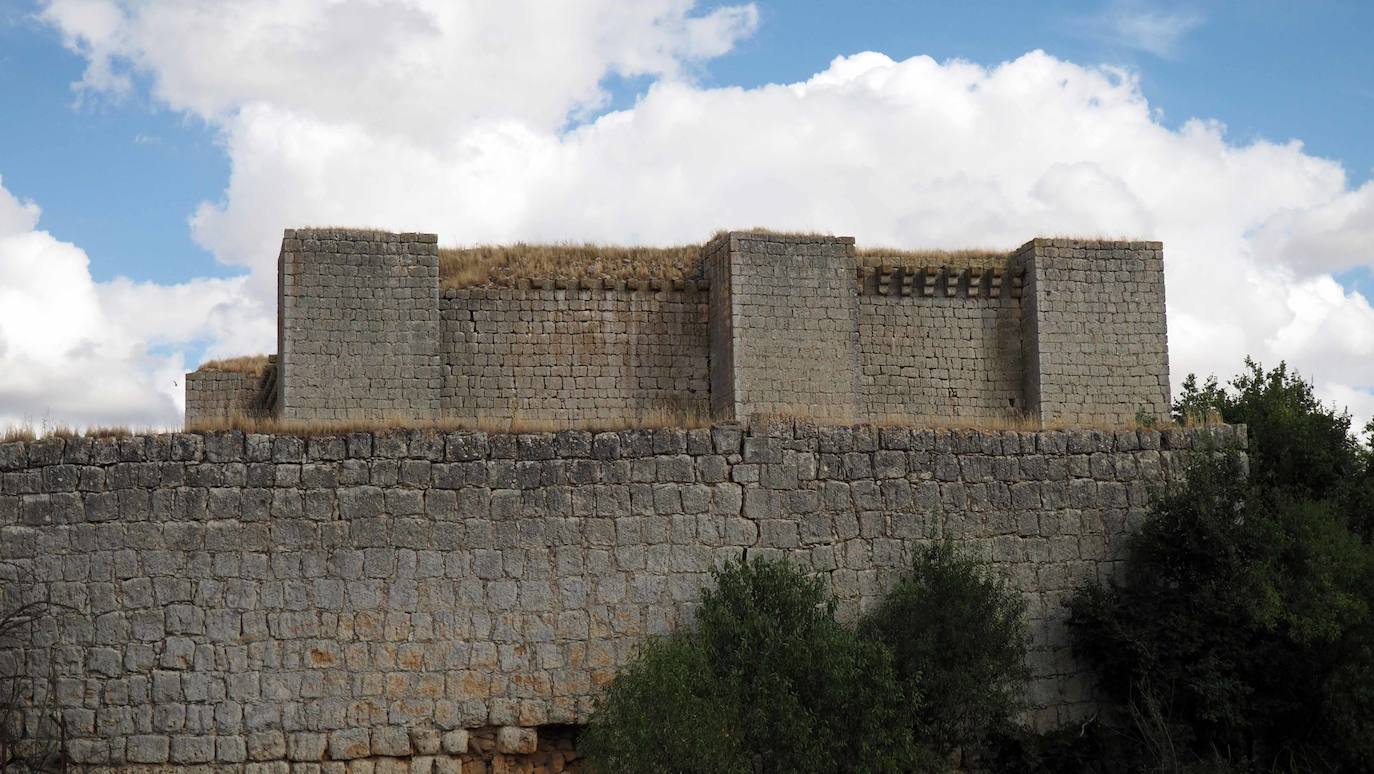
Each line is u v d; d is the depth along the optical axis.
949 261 47.12
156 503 20.05
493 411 44.03
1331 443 28.34
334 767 19.66
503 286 44.81
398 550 20.20
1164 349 46.31
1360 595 21.97
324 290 41.94
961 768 20.55
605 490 20.72
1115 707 21.44
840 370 44.19
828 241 44.75
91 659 19.70
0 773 18.91
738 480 21.06
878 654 19.53
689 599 20.59
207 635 19.81
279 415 41.56
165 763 19.52
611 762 18.72
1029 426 23.06
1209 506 21.64
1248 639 21.17
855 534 21.36
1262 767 21.16
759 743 18.98
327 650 19.89
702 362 45.88
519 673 20.16
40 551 19.94
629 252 47.03
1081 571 22.06
